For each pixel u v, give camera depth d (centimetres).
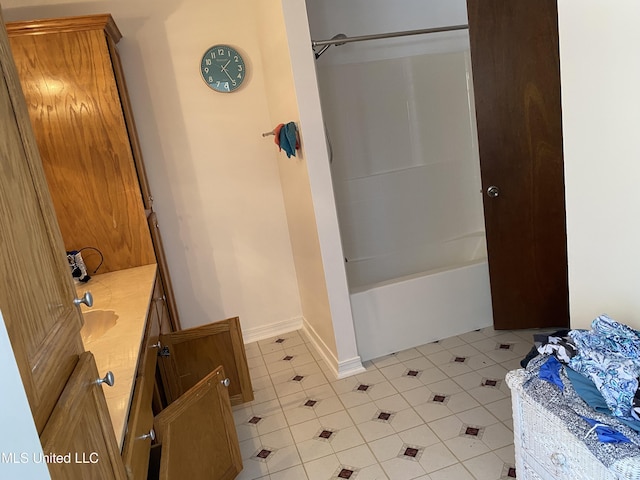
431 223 357
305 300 324
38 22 228
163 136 297
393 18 325
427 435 209
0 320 62
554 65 262
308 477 194
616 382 108
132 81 288
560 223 279
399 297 281
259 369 291
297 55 235
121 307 199
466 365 262
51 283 89
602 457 101
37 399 73
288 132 250
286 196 312
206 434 168
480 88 264
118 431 115
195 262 316
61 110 241
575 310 148
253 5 296
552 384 124
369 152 338
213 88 298
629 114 118
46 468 66
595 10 121
